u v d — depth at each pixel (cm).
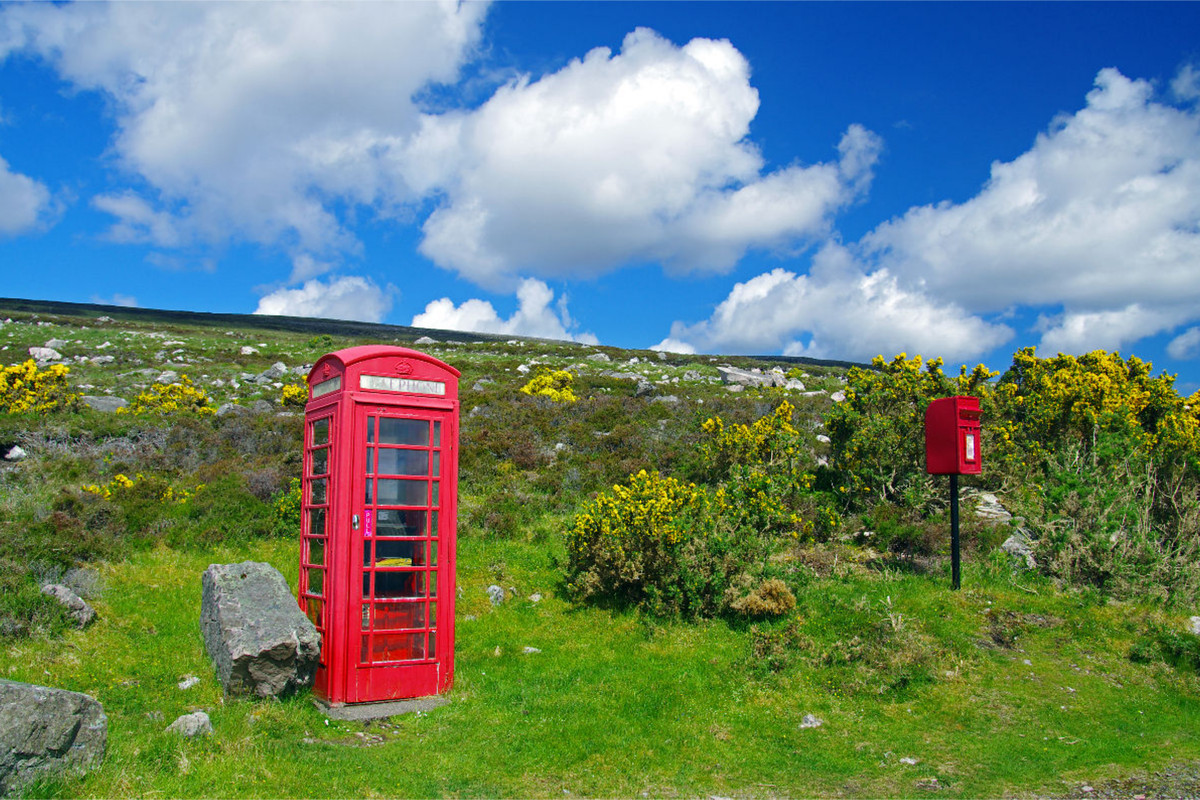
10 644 825
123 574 1121
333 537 859
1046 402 1702
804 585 1184
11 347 3916
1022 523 1384
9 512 1211
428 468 909
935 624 1037
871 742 780
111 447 1850
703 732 790
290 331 8425
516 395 2806
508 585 1274
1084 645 1020
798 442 1702
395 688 861
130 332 5262
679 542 1173
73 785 557
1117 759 741
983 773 708
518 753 722
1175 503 1278
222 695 766
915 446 1528
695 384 3531
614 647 1046
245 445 1944
